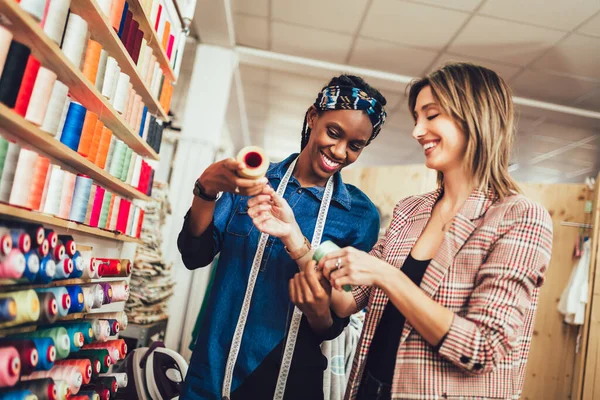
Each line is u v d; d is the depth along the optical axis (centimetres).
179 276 434
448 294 87
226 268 127
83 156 119
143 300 284
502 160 95
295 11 402
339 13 394
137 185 167
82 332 125
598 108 502
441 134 96
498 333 77
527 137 615
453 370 84
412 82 106
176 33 189
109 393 138
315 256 99
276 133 804
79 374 114
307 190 131
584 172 728
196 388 118
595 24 356
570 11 344
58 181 107
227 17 417
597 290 369
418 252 100
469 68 98
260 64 518
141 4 138
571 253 404
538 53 409
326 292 100
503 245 84
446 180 102
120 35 133
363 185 467
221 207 132
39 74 90
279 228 106
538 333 402
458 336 78
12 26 83
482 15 364
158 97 175
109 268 148
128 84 138
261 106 670
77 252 122
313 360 121
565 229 409
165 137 476
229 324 121
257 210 106
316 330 117
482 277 84
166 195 322
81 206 121
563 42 386
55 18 93
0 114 79
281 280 123
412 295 81
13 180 90
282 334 119
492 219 89
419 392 84
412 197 115
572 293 381
